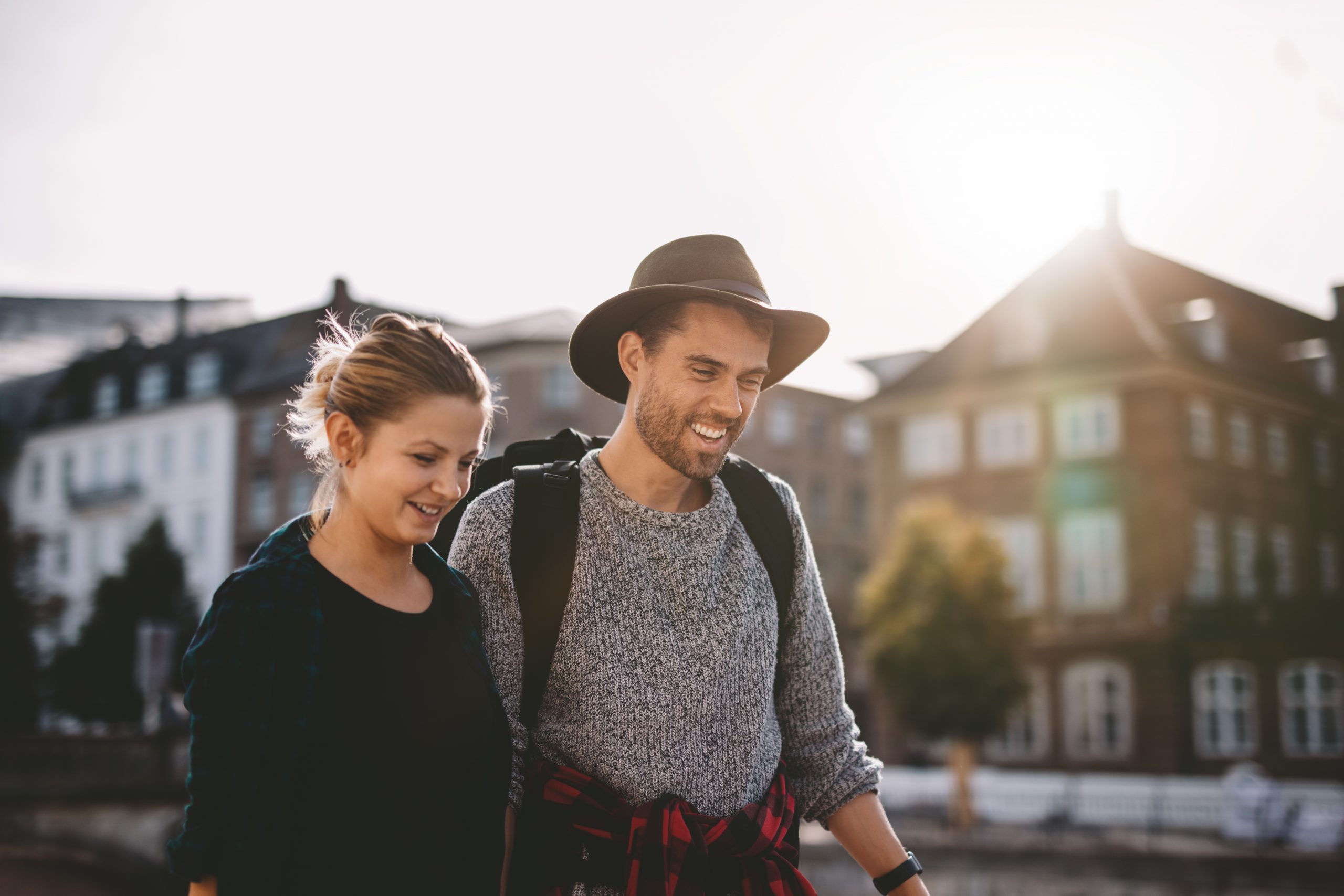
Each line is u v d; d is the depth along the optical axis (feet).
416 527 5.60
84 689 117.39
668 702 6.56
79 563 158.30
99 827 70.74
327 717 5.44
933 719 76.64
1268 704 89.61
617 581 6.66
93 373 161.79
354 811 5.44
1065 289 103.40
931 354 108.88
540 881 6.49
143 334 174.70
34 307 174.91
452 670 5.89
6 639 120.06
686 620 6.69
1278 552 102.01
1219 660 91.25
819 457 148.05
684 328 6.66
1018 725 98.37
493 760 6.05
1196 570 94.99
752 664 6.81
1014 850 66.28
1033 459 99.86
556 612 6.59
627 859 6.33
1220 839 69.56
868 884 65.87
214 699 5.23
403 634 5.74
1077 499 97.55
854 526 150.92
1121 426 96.07
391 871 5.48
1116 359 96.12
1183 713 91.86
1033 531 99.40
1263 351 109.29
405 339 5.60
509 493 6.84
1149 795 73.26
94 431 158.92
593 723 6.53
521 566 6.62
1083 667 96.02
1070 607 97.14
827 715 7.46
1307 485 106.01
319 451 5.90
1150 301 102.42
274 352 146.30
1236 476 99.14
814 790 7.39
